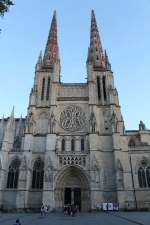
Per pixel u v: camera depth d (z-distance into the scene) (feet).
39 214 163.63
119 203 185.37
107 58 276.21
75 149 217.36
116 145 209.36
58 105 241.35
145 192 198.39
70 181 207.51
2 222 95.40
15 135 278.05
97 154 205.67
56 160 207.21
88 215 149.18
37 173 207.92
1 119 311.88
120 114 235.40
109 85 249.34
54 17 352.49
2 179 201.26
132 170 210.18
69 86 256.73
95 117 226.38
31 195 197.36
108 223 86.48
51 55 298.76
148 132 289.12
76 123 230.89
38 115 237.04
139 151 217.77
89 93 240.94
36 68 265.34
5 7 68.28
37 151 215.10
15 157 215.72
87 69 260.01
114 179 200.85
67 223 91.56
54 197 192.44
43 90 254.88
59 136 223.71
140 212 170.50
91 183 193.47
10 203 195.11
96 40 316.60
